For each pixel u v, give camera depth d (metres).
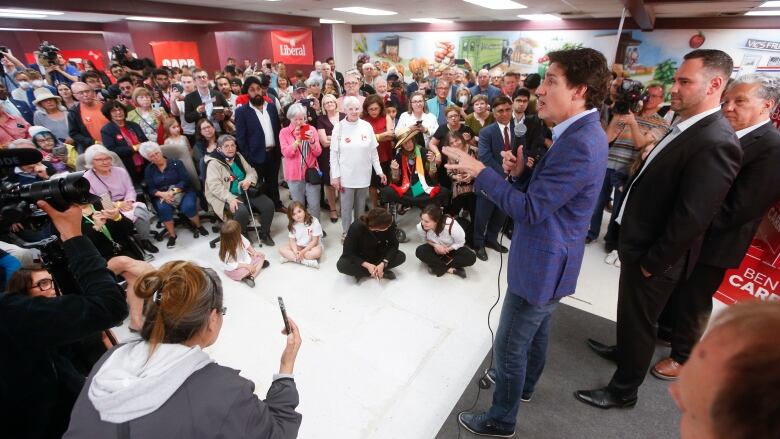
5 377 0.81
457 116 3.44
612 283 2.85
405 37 10.20
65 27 9.04
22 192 0.92
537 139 2.80
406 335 2.33
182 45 9.48
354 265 2.78
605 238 3.33
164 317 0.78
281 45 10.16
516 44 8.66
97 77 5.17
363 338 2.31
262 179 3.90
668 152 1.38
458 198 3.49
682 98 1.35
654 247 1.39
